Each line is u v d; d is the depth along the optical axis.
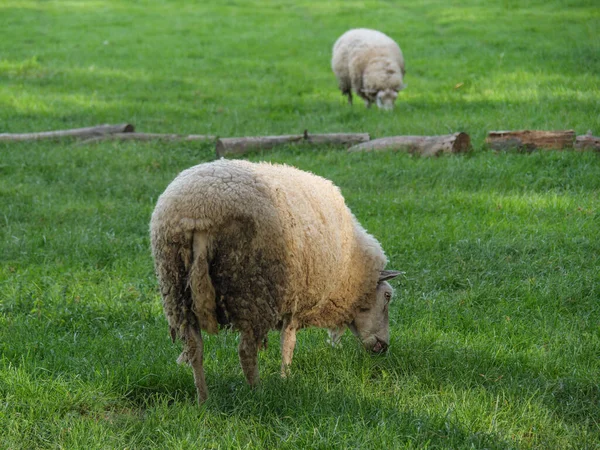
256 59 34.75
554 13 41.47
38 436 6.96
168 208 7.10
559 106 22.11
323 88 29.16
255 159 17.88
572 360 8.76
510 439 6.98
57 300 10.56
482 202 14.73
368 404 7.56
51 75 30.62
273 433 7.00
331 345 9.29
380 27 40.91
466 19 41.44
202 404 7.43
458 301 10.71
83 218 14.38
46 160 18.09
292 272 7.59
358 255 9.02
